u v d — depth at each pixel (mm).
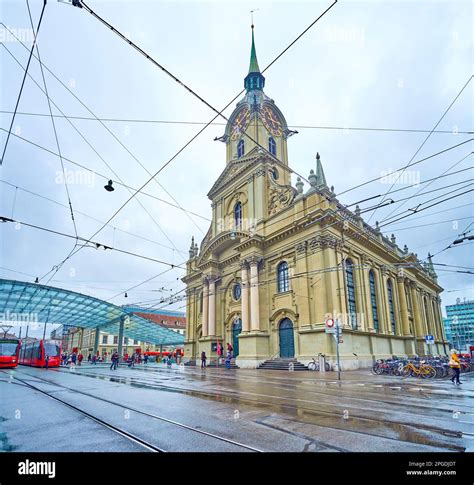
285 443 5582
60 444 5660
